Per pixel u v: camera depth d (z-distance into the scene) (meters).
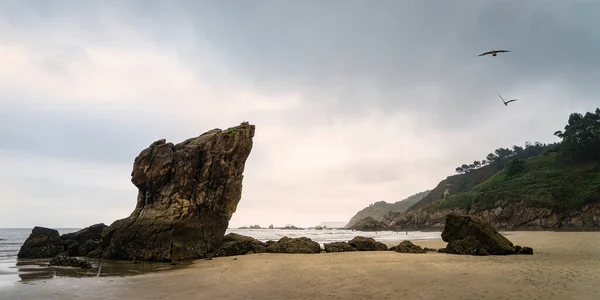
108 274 20.12
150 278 18.14
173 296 13.59
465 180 189.00
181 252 27.91
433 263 20.39
